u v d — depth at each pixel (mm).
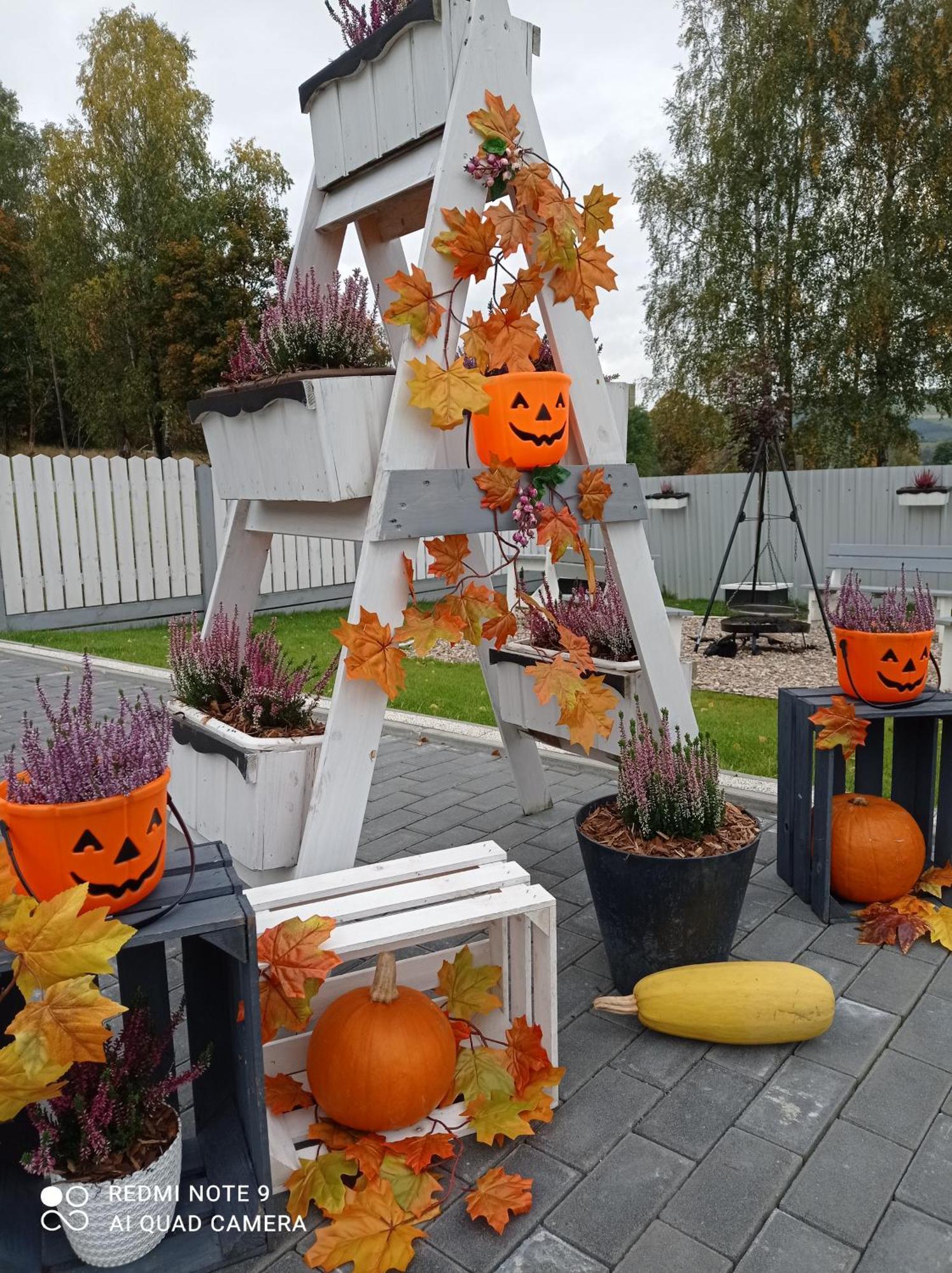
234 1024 1802
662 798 2467
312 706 2617
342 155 2611
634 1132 1945
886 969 2607
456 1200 1763
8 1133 1740
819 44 16797
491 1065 1998
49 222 25641
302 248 2791
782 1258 1604
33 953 1437
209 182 25859
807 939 2785
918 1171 1814
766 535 10742
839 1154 1867
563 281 2383
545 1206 1737
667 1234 1661
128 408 24969
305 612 10859
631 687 2926
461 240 2178
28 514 9164
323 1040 1884
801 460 18953
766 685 6625
